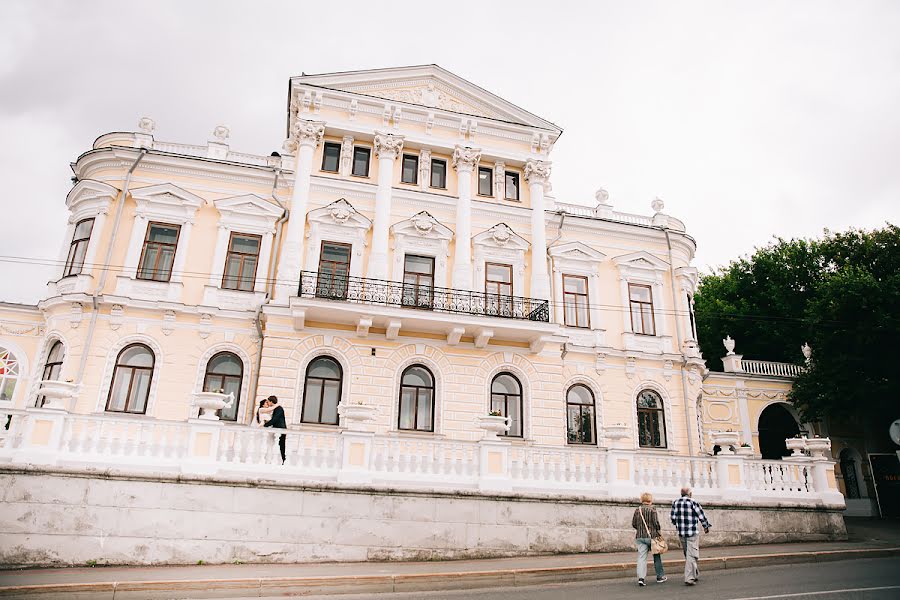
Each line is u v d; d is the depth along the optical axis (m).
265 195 23.31
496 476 15.01
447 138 24.89
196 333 21.14
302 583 10.88
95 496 12.54
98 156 22.28
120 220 21.66
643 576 11.50
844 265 28.98
